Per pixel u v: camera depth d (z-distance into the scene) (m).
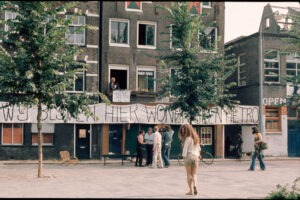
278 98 33.03
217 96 24.73
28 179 16.58
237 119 31.30
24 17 16.84
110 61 30.14
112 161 27.56
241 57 35.62
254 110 31.84
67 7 17.16
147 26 31.28
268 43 33.44
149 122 29.25
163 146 23.16
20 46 16.91
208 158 30.89
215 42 25.44
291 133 33.66
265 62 33.34
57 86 16.89
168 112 29.55
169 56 24.89
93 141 29.36
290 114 33.72
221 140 31.66
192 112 24.67
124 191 13.26
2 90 16.81
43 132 28.47
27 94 17.28
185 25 24.47
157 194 12.59
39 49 16.86
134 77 30.62
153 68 31.12
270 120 33.06
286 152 33.09
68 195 12.20
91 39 29.64
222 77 25.22
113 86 29.78
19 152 27.81
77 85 29.22
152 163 23.80
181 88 24.61
